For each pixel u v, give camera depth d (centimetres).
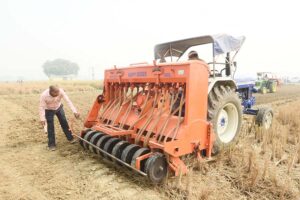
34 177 370
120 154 371
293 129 645
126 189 336
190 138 357
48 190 334
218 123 455
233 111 477
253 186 348
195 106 359
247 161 412
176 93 380
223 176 376
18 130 642
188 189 326
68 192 329
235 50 537
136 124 416
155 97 407
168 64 374
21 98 1505
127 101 463
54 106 489
